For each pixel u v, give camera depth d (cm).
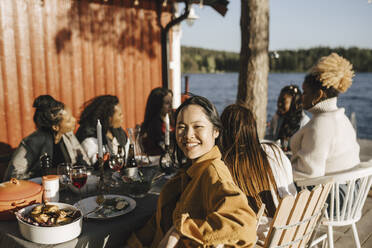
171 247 126
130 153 259
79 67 479
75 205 185
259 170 176
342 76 221
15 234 152
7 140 424
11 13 412
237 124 182
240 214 114
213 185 128
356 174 211
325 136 223
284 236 152
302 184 213
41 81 445
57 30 452
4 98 417
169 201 162
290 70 11169
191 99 146
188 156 145
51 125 262
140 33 539
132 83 541
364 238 300
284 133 373
